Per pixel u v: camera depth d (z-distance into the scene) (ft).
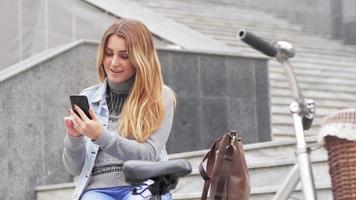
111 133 14.08
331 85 45.73
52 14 36.24
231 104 33.14
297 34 57.16
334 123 12.05
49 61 29.91
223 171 13.87
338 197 12.08
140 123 14.52
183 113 31.91
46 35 36.09
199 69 32.63
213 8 57.77
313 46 54.29
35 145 29.35
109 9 36.65
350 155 11.96
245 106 33.50
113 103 15.08
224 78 33.14
